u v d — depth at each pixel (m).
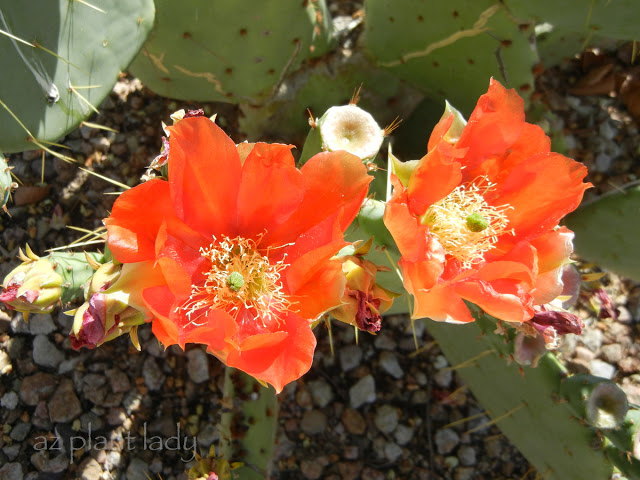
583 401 0.21
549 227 0.18
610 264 0.28
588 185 0.17
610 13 0.23
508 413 0.26
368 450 0.33
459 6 0.24
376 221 0.18
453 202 0.18
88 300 0.17
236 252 0.18
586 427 0.22
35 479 0.30
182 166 0.15
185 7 0.23
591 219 0.27
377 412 0.33
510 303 0.15
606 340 0.35
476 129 0.17
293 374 0.15
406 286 0.16
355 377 0.34
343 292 0.15
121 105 0.35
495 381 0.26
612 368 0.35
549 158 0.17
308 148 0.21
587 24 0.24
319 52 0.28
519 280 0.16
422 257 0.16
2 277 0.32
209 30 0.24
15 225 0.33
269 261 0.18
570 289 0.23
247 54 0.26
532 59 0.25
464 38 0.25
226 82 0.27
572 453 0.23
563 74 0.40
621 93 0.40
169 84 0.28
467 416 0.34
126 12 0.21
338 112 0.20
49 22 0.19
